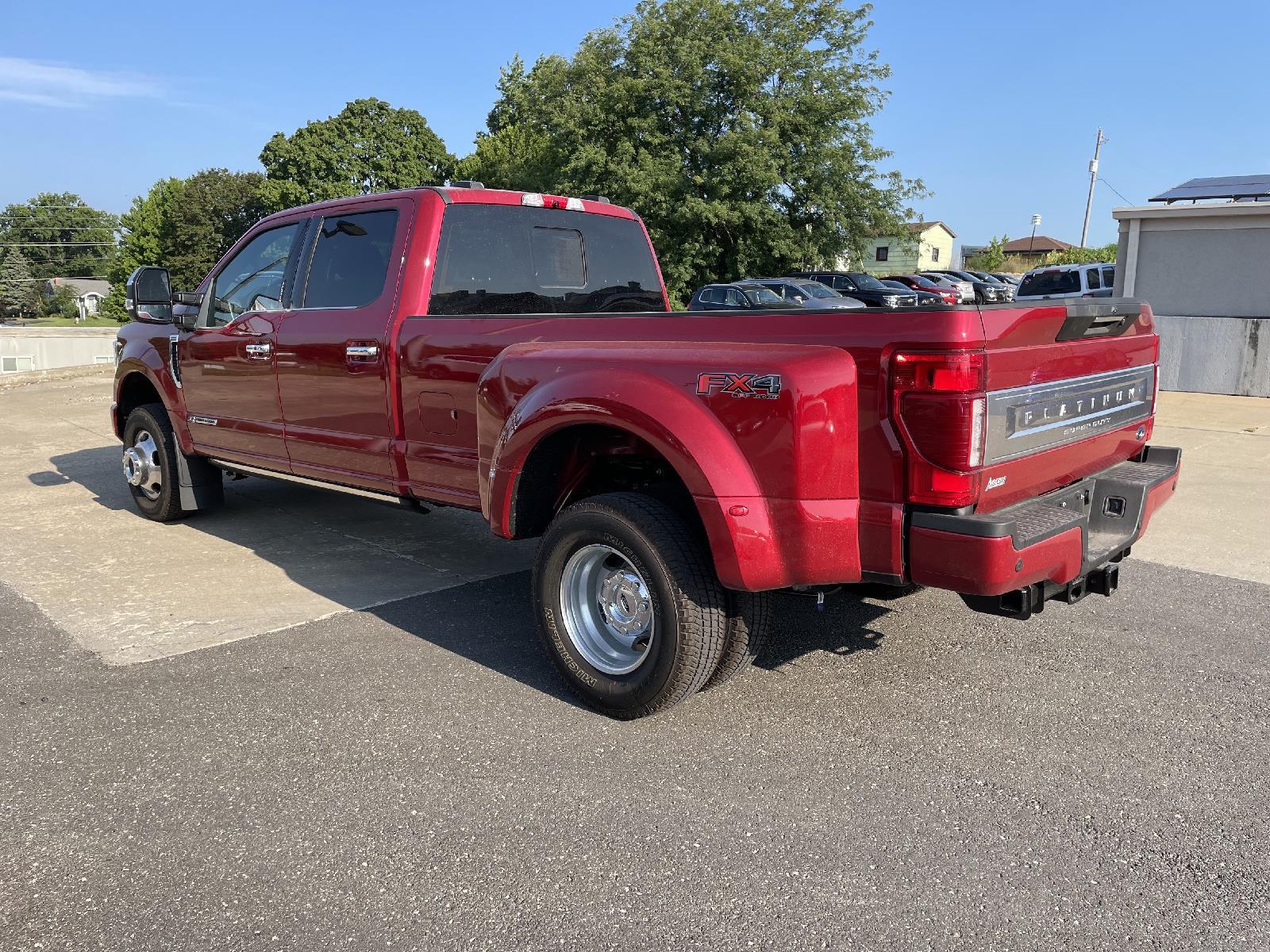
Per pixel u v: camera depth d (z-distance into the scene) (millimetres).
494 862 2615
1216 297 13133
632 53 32188
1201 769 3125
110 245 137500
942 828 2775
